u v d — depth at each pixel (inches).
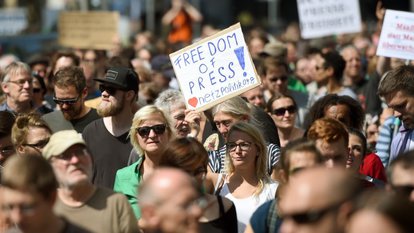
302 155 549.3
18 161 479.5
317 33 1323.8
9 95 959.0
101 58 1419.8
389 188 481.7
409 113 715.4
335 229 393.1
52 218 491.5
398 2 2997.0
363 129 807.1
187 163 595.8
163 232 429.4
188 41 2097.7
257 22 3043.8
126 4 2743.6
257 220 564.1
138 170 698.8
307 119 874.1
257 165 677.9
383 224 366.0
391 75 717.9
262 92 1013.2
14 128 700.0
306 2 1325.0
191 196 430.3
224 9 3181.6
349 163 680.4
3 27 2160.4
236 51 793.6
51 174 481.7
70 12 1535.4
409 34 942.4
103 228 561.3
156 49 1658.5
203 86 800.3
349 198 393.1
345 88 1103.6
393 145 754.8
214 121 789.2
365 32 1836.9
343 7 1310.3
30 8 2357.3
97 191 572.4
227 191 682.2
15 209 477.4
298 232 396.5
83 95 865.5
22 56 2000.5
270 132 799.7
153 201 429.1
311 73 1256.2
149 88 1073.5
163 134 695.1
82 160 562.3
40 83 1023.0
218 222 606.2
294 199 396.5
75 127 869.2
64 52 1131.3
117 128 808.3
